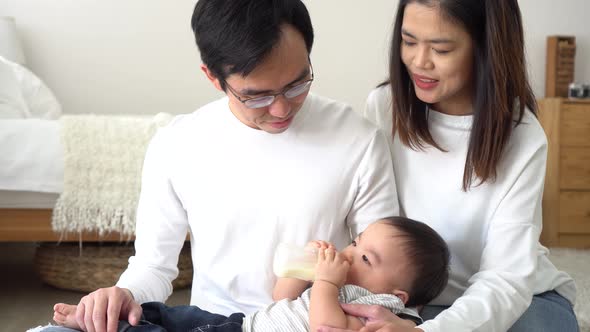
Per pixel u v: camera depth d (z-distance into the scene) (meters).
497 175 1.33
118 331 1.11
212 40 1.14
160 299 1.35
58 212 2.61
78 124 2.64
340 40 4.21
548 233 3.92
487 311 1.17
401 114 1.37
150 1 3.98
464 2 1.19
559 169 3.89
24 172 2.58
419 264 1.27
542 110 3.92
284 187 1.34
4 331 2.37
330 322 1.14
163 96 4.05
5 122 2.61
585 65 4.43
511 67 1.25
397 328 1.08
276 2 1.12
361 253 1.29
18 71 3.30
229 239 1.36
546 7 4.36
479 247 1.37
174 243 1.41
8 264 3.42
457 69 1.24
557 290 1.42
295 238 1.35
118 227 2.65
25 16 3.88
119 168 2.64
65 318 1.14
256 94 1.16
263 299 1.36
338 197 1.35
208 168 1.36
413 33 1.23
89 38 3.96
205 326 1.18
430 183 1.40
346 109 1.40
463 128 1.36
